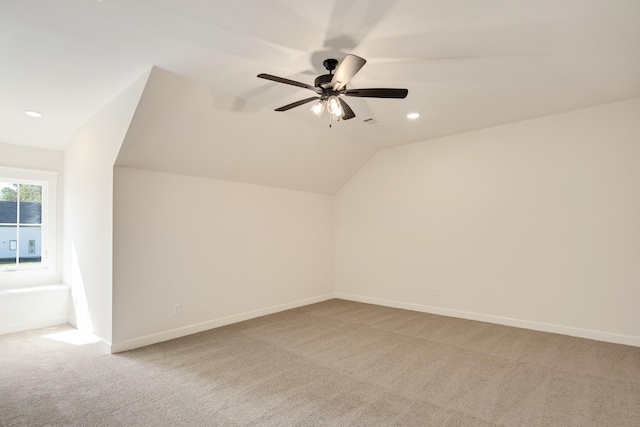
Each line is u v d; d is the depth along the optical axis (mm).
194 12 2051
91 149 3766
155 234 3592
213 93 3209
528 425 2059
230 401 2342
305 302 5344
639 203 3400
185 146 3553
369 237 5516
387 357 3135
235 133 3760
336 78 2279
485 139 4375
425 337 3713
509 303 4145
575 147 3754
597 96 3389
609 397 2383
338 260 5906
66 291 4277
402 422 2094
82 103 3404
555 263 3842
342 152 5023
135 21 2143
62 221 4613
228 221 4301
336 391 2486
